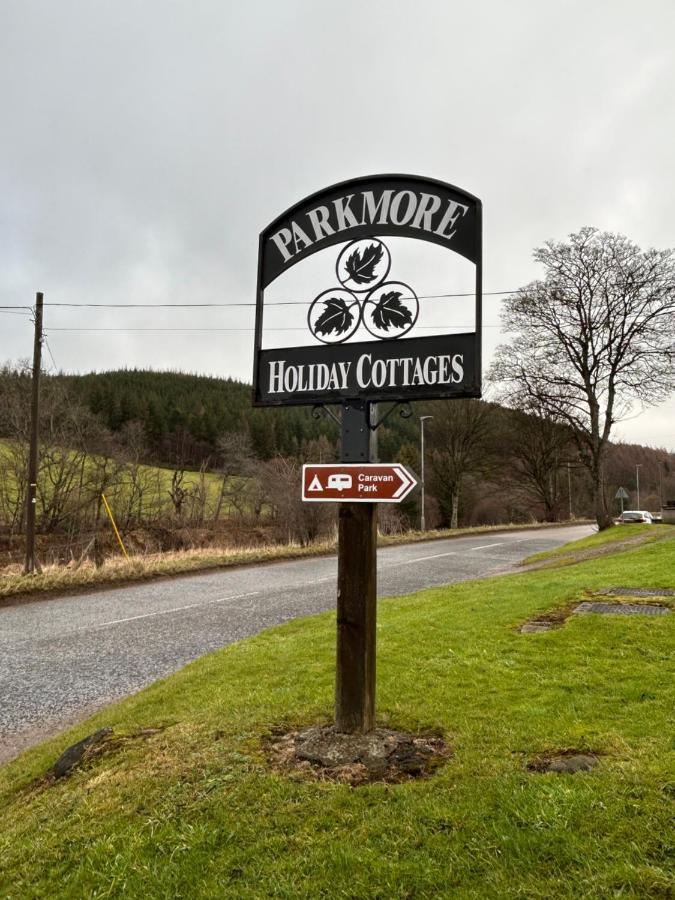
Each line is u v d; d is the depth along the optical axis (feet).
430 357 12.71
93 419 94.94
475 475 146.10
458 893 7.30
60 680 22.57
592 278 79.36
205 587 44.75
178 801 10.38
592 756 10.44
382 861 8.11
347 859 8.23
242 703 15.43
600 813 8.44
